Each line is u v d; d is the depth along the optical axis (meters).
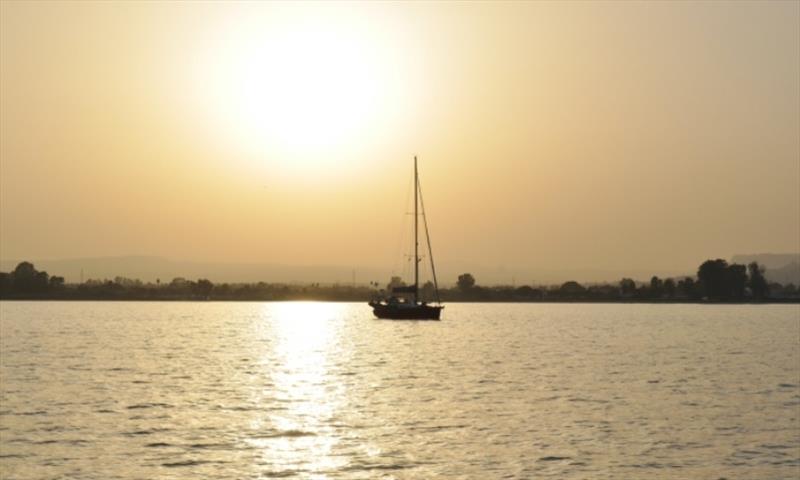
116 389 82.31
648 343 154.75
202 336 173.12
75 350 132.00
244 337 169.50
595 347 143.25
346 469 49.78
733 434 60.25
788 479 48.91
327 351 132.88
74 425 61.81
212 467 50.00
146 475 48.28
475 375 97.19
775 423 64.56
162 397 76.62
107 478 47.75
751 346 147.38
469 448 55.09
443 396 78.38
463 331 189.88
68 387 83.75
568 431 60.72
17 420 63.81
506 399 76.44
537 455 53.44
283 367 106.38
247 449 54.44
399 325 199.25
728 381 92.00
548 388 84.88
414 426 62.28
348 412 68.50
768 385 88.50
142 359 116.88
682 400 76.44
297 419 64.94
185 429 60.56
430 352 130.88
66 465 50.31
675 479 48.75
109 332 184.12
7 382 87.88
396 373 99.50
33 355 122.06
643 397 78.31
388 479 47.88
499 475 48.88
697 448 55.81
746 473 50.06
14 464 50.53
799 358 122.56
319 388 84.19
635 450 55.06
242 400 75.06
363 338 165.25
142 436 58.03
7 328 196.62
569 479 48.31
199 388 83.62
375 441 56.97
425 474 48.88
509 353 129.25
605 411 69.56
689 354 129.38
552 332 191.00
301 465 50.56
